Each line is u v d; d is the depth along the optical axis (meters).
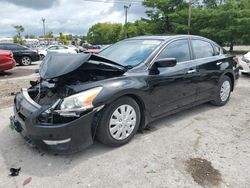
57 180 2.98
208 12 29.64
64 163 3.32
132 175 3.06
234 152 3.57
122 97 3.60
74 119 3.17
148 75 3.93
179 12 33.50
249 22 26.42
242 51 28.61
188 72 4.56
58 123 3.12
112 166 3.24
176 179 2.97
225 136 4.09
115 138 3.63
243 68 8.98
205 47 5.21
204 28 30.09
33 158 3.44
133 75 3.79
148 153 3.54
